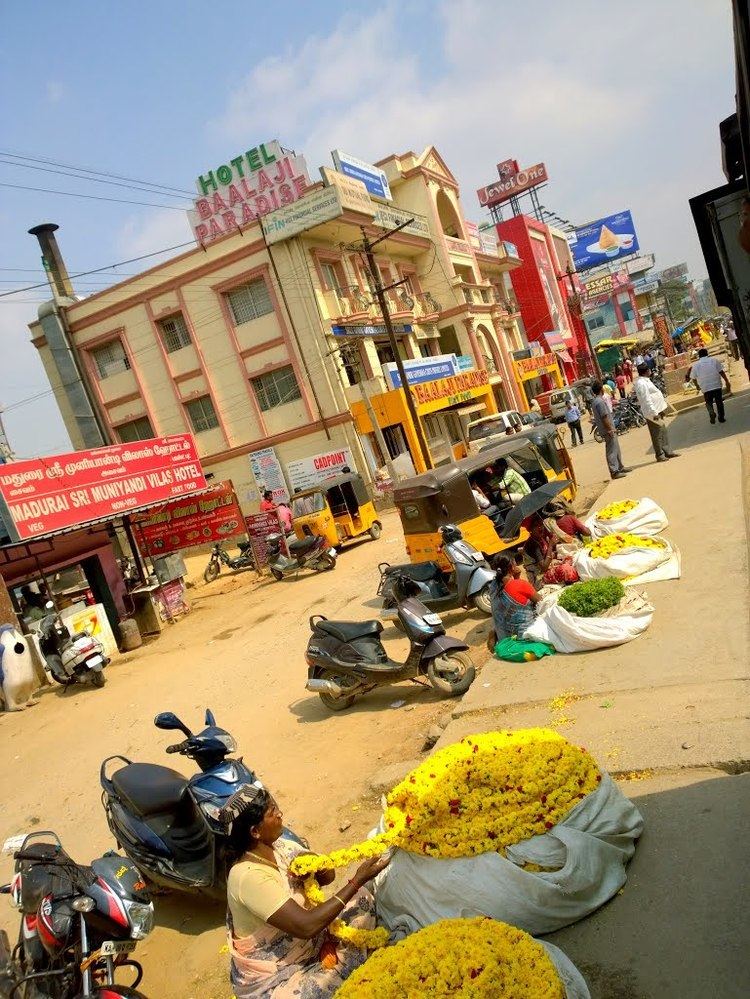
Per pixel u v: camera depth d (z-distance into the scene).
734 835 3.24
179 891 5.11
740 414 16.34
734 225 2.82
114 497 16.36
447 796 3.28
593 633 5.92
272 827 3.08
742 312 2.86
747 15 1.88
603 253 83.88
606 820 3.29
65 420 30.89
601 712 4.84
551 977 2.42
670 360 35.84
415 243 34.22
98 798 7.57
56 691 12.78
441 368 30.19
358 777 5.83
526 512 8.53
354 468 26.53
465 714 5.67
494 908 3.09
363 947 3.01
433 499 9.49
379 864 3.15
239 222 27.50
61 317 29.95
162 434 29.59
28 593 15.29
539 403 40.94
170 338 28.89
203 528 19.17
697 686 4.72
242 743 7.55
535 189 59.59
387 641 9.34
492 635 7.04
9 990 3.62
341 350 26.62
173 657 12.97
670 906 3.00
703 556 7.14
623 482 12.58
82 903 3.68
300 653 10.54
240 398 28.06
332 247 27.89
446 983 2.40
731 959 2.63
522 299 54.69
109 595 16.56
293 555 17.25
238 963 2.99
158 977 4.36
